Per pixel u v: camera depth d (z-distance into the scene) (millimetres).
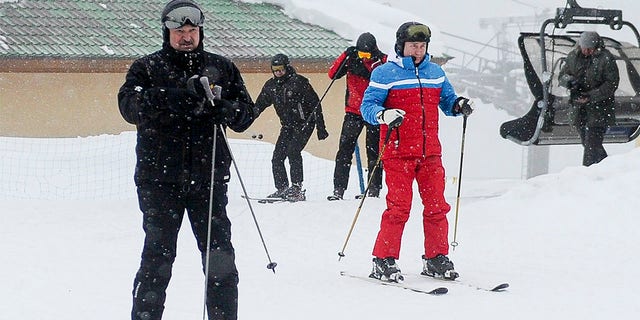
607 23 14211
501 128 14523
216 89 5539
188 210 5789
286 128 13664
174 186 5672
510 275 8453
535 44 14086
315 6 23594
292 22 23234
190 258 9312
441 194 8336
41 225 10906
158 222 5656
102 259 9094
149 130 5652
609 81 13328
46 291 7652
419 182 8375
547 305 7219
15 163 15164
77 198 13664
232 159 5844
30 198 13328
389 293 7711
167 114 5598
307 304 7277
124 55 19500
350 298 7508
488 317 6848
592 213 11023
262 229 10961
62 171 15086
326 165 18250
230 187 15391
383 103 8219
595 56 13398
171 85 5688
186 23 5609
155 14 21766
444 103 8492
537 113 14211
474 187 16391
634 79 14633
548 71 14047
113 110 20266
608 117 13477
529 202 11828
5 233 10344
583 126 13500
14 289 7691
